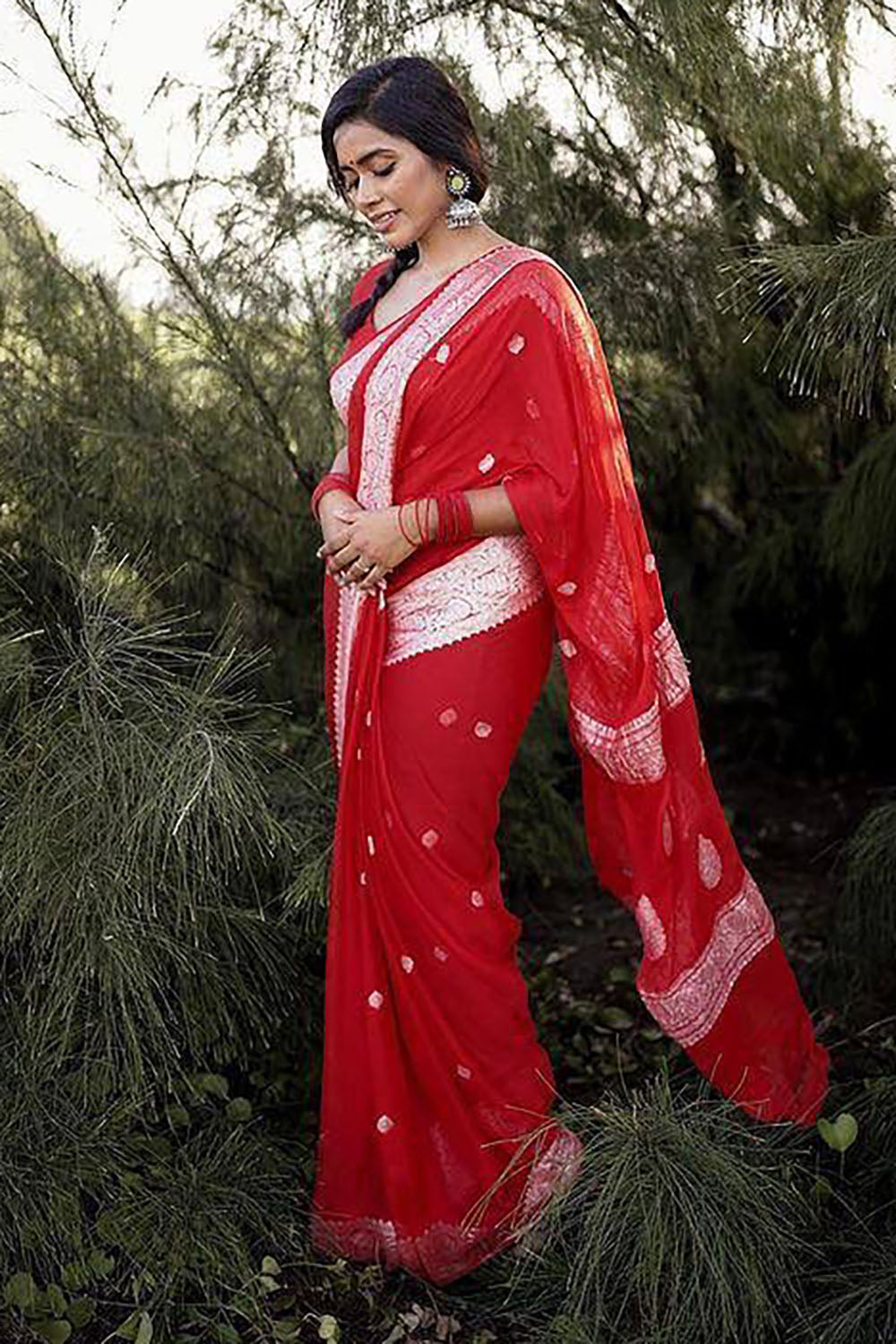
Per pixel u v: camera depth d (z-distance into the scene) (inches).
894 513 129.6
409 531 86.8
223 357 117.6
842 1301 84.7
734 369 136.5
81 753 93.4
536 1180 92.0
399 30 112.3
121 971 89.5
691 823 94.3
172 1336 87.1
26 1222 86.7
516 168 117.9
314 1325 89.0
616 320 122.3
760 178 119.1
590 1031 121.2
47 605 108.5
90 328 118.6
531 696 91.4
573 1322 84.8
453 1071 91.8
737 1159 87.5
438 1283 93.0
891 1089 98.2
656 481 146.8
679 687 94.3
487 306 86.4
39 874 90.3
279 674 128.1
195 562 123.6
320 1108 106.0
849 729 163.6
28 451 115.1
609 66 113.5
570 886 148.2
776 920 136.5
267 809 97.3
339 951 92.6
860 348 93.5
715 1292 84.0
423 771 89.0
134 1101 92.0
